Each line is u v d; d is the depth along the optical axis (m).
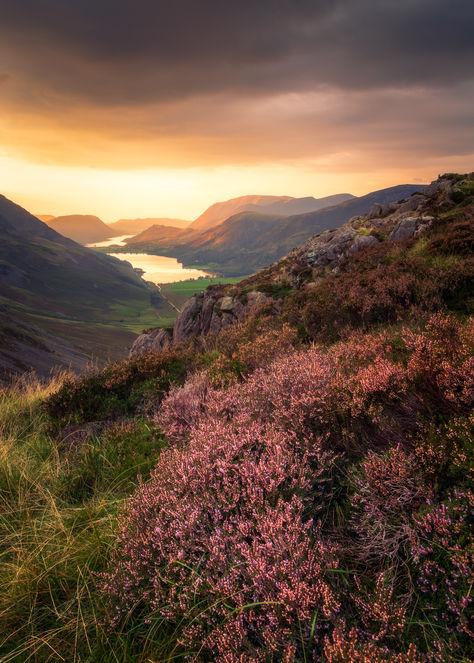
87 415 6.02
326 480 2.38
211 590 1.84
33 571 2.65
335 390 2.90
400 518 1.98
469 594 1.45
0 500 3.73
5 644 2.20
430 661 1.37
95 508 3.35
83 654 2.09
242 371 5.64
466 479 1.92
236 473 2.50
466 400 2.19
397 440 2.45
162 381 6.50
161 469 3.06
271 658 1.57
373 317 6.92
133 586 2.18
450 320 3.02
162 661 1.79
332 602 1.58
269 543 1.87
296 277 17.88
